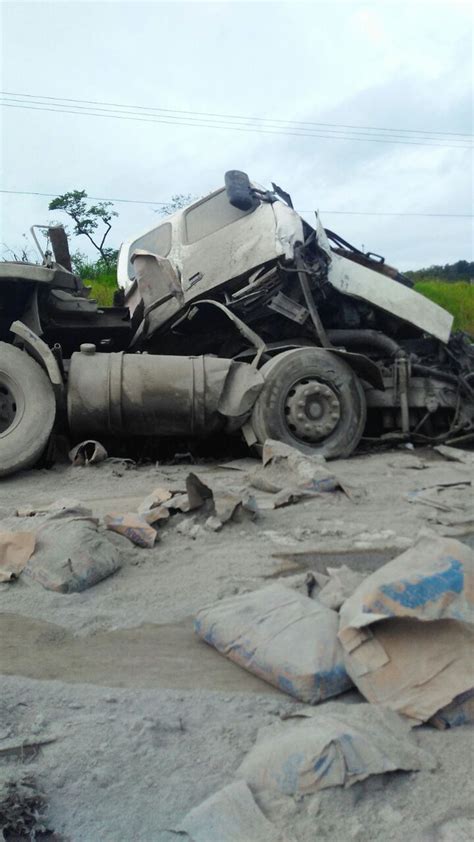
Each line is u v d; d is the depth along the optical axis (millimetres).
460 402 8766
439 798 2119
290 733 2305
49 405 6871
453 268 44406
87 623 3373
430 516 5227
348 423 7789
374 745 2221
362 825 2012
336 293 8828
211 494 4910
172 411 7195
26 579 3824
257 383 7355
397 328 9289
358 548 4496
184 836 2002
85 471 6762
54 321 8180
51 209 26234
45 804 2127
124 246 9625
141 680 2865
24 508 5172
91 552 3875
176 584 3832
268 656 2824
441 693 2494
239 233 8391
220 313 8492
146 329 8258
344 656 2709
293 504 5543
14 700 2689
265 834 1980
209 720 2564
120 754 2340
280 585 3311
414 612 2600
